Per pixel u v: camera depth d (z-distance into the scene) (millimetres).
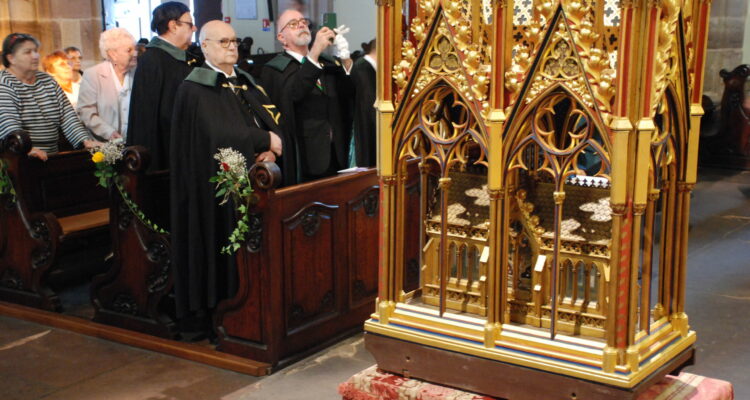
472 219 1762
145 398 3541
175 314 4414
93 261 5562
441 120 1824
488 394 1591
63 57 6320
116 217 4301
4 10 7883
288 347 3863
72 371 3891
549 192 1692
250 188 3635
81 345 4250
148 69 4512
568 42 1448
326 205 3980
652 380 1520
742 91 9375
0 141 4711
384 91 1675
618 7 1501
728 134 9547
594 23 1442
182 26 4625
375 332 1742
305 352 3965
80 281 5410
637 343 1529
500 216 1564
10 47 4910
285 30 4750
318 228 3959
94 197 5219
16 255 4824
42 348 4219
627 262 1434
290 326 3865
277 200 3666
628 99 1383
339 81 4969
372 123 5383
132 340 4211
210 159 3965
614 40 1461
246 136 4000
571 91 1456
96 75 5496
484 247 1722
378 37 1664
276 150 4156
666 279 1694
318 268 3998
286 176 4445
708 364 3854
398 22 1658
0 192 4754
